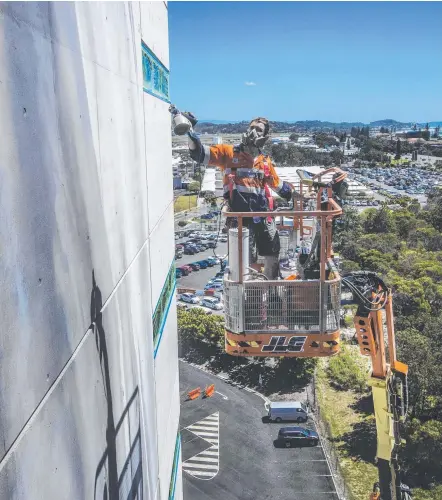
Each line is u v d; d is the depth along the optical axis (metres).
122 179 6.89
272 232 8.72
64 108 4.72
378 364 11.36
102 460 5.55
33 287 3.88
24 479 3.60
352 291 10.76
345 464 26.83
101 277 5.74
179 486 13.01
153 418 8.97
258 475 26.48
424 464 25.59
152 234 9.20
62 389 4.40
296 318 8.05
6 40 3.60
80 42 5.23
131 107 7.51
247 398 33.94
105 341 5.82
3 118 3.51
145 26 8.69
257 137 7.96
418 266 50.56
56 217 4.43
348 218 68.56
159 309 9.93
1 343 3.34
